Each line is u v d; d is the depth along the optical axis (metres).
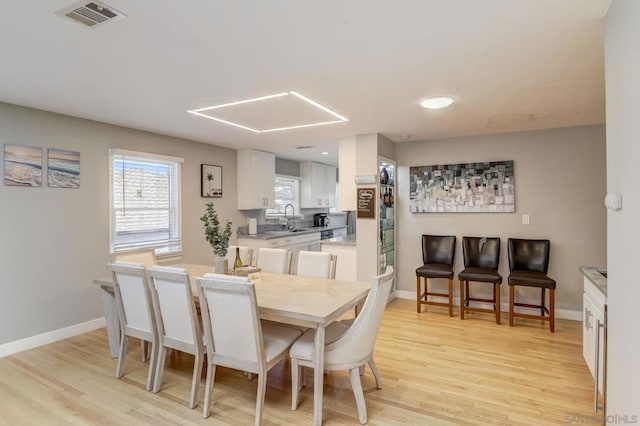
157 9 1.65
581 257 4.09
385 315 4.30
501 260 4.44
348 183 4.71
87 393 2.52
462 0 1.59
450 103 3.11
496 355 3.15
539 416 2.24
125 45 2.03
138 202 4.29
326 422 2.18
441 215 4.79
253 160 5.65
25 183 3.27
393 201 5.05
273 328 2.55
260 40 1.97
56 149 3.48
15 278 3.22
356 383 2.18
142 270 2.47
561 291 4.18
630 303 1.50
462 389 2.57
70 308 3.61
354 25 1.81
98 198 3.84
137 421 2.19
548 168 4.21
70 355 3.15
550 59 2.22
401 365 2.96
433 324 3.97
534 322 4.04
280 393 2.53
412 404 2.38
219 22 1.78
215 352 2.24
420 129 4.19
